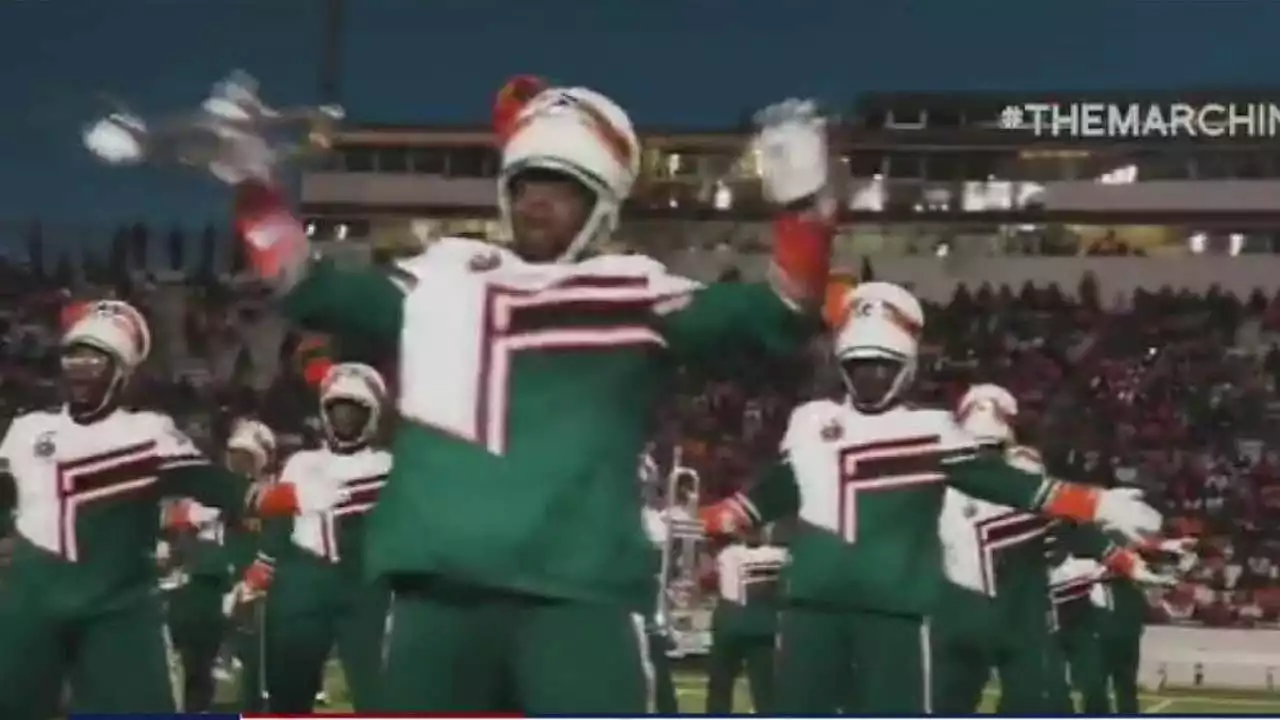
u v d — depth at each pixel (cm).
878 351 396
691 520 393
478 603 321
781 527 398
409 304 336
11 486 411
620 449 329
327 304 337
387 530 326
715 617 394
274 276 333
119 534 410
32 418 411
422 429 330
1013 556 402
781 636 397
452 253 340
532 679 319
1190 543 404
